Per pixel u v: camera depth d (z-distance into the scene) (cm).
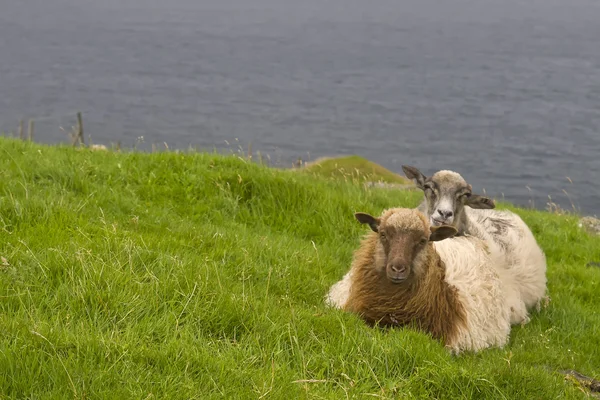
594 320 1267
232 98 15512
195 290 889
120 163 1548
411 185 3262
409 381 805
